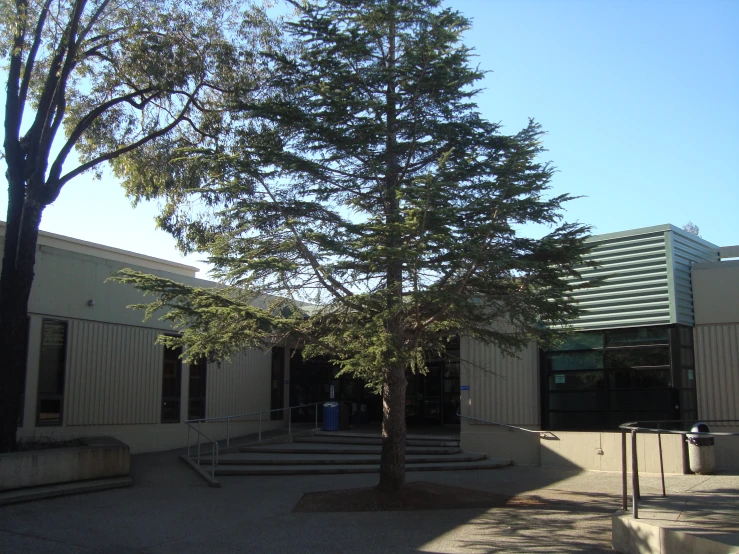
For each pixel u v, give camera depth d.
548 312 10.48
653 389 15.25
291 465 15.30
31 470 11.20
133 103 15.26
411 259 9.23
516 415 16.78
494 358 17.20
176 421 18.70
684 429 14.69
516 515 10.14
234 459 15.51
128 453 13.12
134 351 17.70
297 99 11.73
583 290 16.33
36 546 8.27
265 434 20.80
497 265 9.89
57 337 15.79
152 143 15.97
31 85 14.73
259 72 15.36
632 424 9.08
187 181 15.53
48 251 15.75
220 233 14.31
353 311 11.09
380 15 11.20
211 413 19.81
